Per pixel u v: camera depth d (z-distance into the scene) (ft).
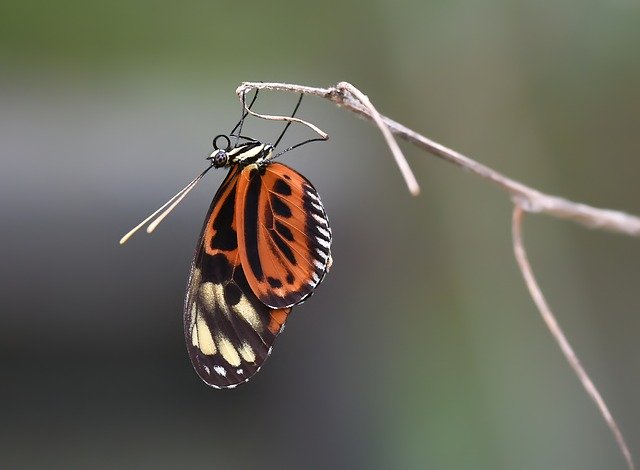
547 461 2.66
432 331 2.73
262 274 2.27
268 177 2.27
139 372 2.58
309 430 2.61
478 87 2.69
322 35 2.77
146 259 2.54
